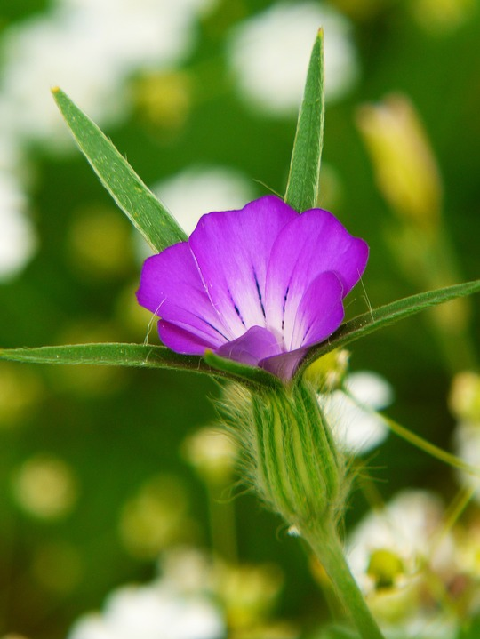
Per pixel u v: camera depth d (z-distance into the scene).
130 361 0.26
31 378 0.52
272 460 0.27
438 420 0.47
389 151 0.38
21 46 0.53
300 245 0.26
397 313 0.26
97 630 0.39
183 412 0.52
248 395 0.28
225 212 0.27
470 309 0.49
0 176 0.51
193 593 0.40
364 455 0.46
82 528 0.49
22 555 0.49
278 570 0.45
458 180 0.53
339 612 0.35
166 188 0.52
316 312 0.26
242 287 0.27
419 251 0.39
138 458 0.51
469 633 0.32
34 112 0.53
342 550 0.27
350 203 0.53
